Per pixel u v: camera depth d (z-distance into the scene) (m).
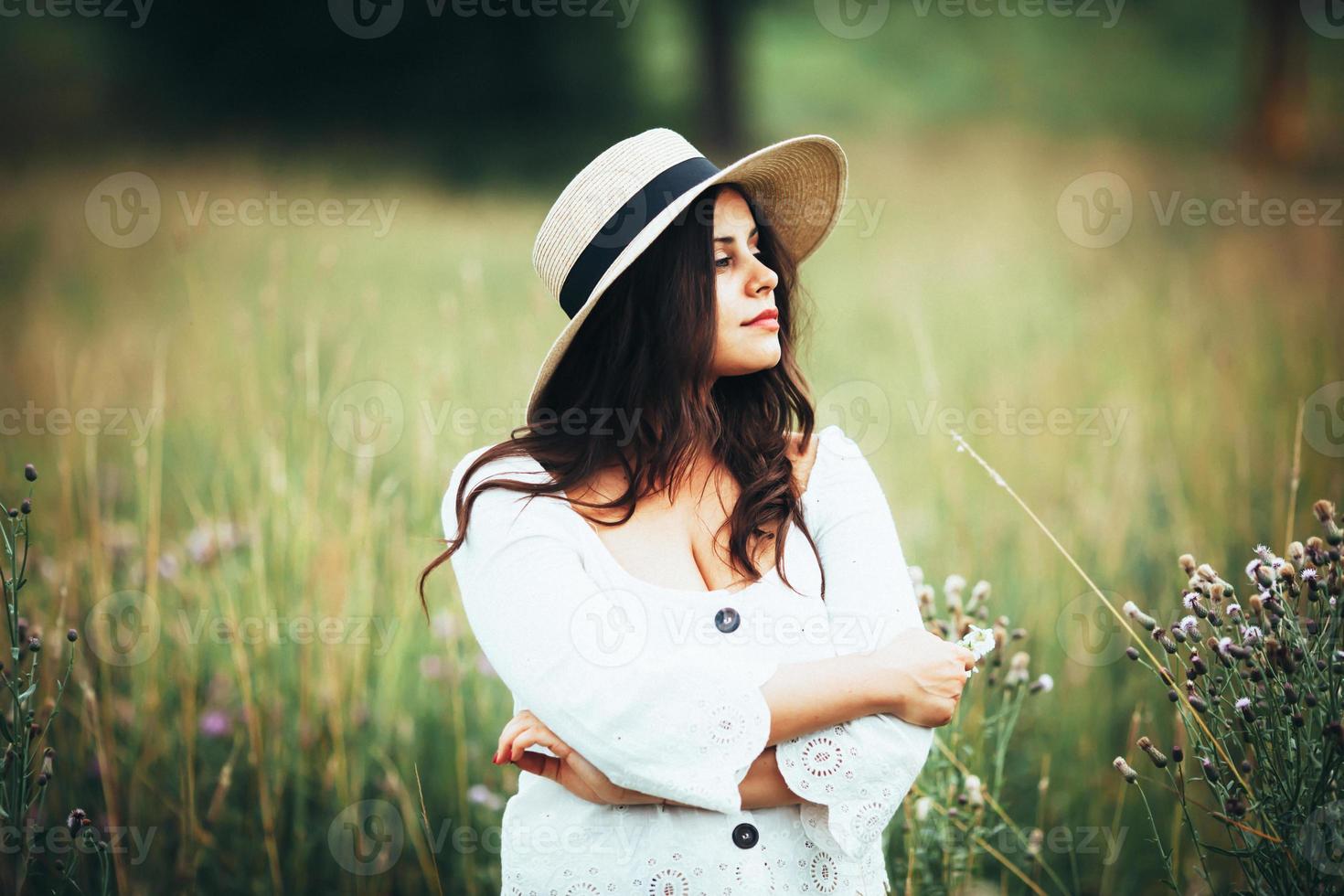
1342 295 5.96
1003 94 16.50
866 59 17.97
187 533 3.75
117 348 5.14
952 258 8.12
